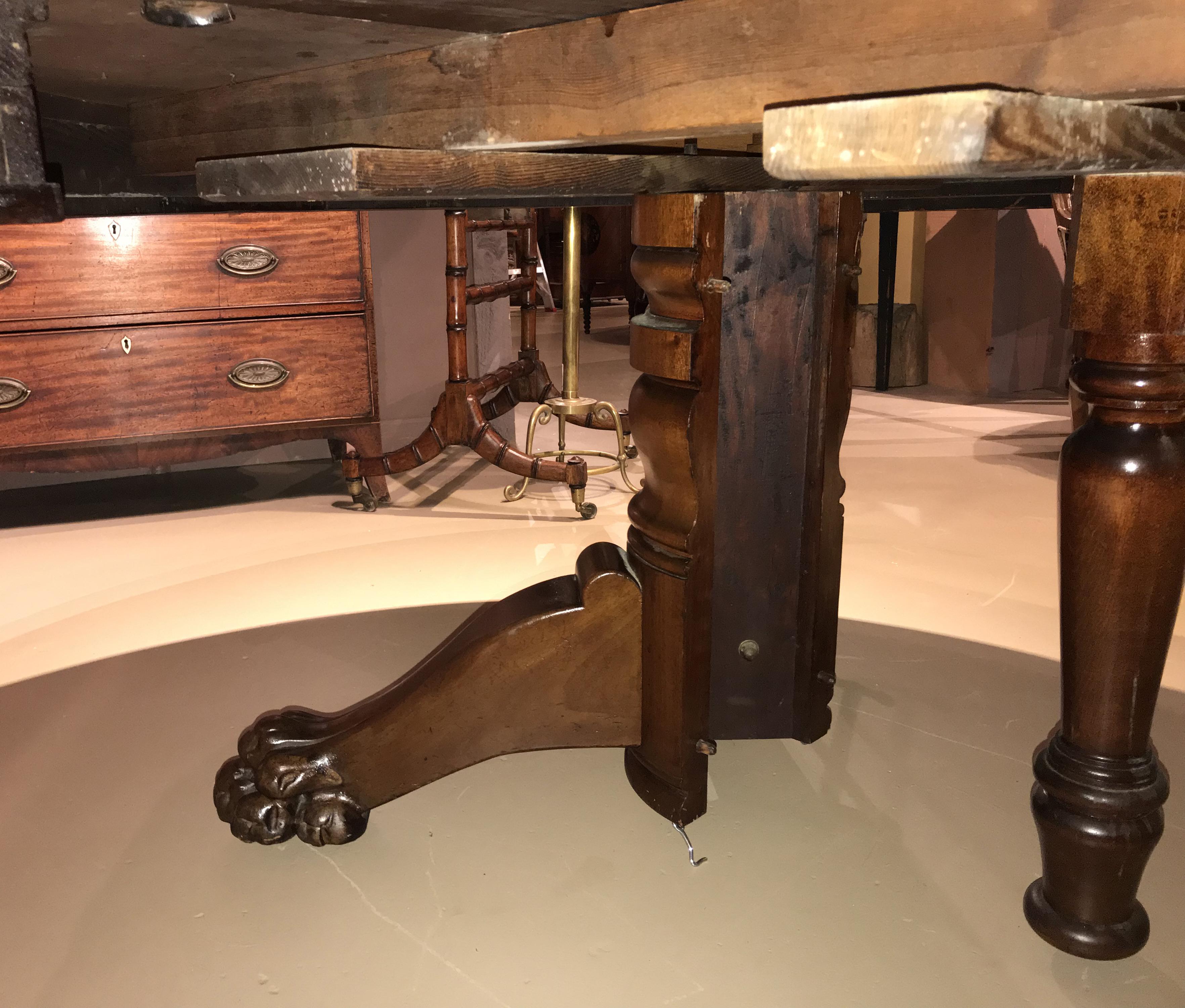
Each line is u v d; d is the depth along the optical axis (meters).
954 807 1.14
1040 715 1.37
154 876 1.03
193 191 1.28
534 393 3.00
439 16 0.56
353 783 1.08
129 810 1.15
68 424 2.13
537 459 2.42
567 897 0.99
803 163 0.44
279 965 0.90
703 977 0.88
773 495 1.13
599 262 6.05
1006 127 0.38
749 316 1.06
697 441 0.96
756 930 0.94
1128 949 0.89
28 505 2.53
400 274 2.92
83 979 0.88
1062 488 0.82
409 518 2.39
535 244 3.02
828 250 1.04
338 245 2.25
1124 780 0.85
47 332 2.08
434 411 2.42
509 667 1.05
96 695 1.45
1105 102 0.43
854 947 0.91
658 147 1.04
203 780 1.22
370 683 1.49
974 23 0.43
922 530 2.20
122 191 1.21
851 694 1.43
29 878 1.02
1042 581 1.88
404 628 1.71
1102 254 0.74
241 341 2.22
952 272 3.93
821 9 0.47
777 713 1.21
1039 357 3.90
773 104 0.49
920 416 3.47
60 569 2.03
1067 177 1.30
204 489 2.68
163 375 2.17
